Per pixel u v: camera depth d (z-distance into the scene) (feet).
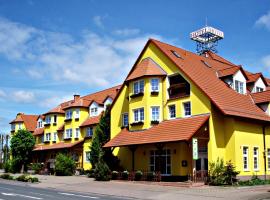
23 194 71.77
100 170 108.99
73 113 171.22
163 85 109.09
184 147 98.68
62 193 76.74
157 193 75.20
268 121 105.09
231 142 95.55
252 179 97.35
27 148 183.32
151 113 108.17
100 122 133.18
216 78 110.42
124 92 122.83
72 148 163.32
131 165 114.42
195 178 90.63
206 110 95.35
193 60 116.26
